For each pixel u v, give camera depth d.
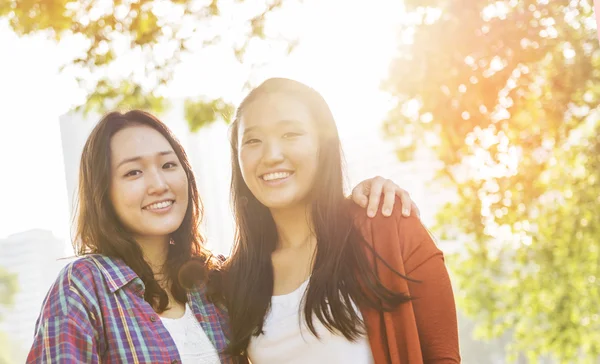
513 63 4.75
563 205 6.24
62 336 2.05
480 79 4.79
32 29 4.55
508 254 6.64
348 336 2.12
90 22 4.55
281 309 2.24
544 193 5.81
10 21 4.54
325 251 2.19
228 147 2.48
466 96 4.82
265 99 2.26
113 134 2.27
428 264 2.14
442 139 5.21
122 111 2.32
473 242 6.44
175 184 2.28
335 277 2.16
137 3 4.52
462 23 4.73
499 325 7.06
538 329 6.96
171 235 2.39
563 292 6.64
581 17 4.79
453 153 5.31
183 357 2.21
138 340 2.15
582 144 5.94
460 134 5.08
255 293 2.28
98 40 4.56
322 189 2.25
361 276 2.15
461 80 4.80
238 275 2.32
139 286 2.21
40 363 2.07
